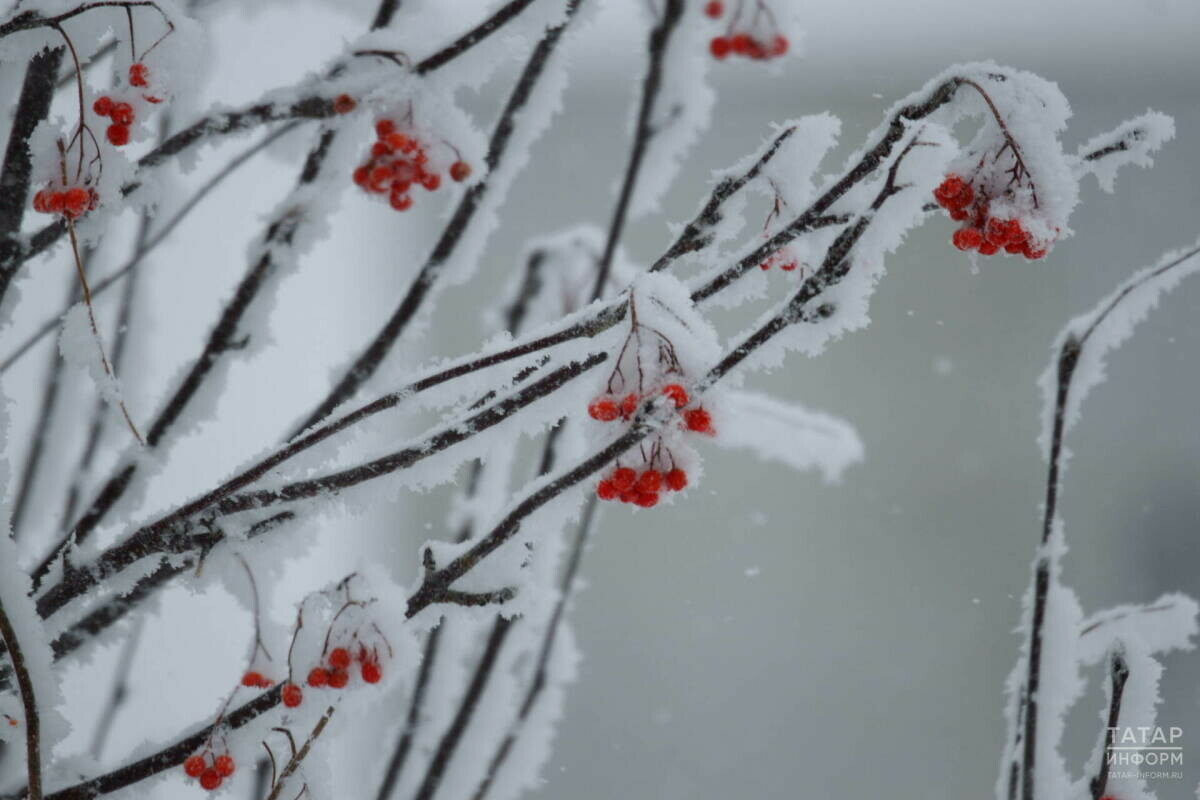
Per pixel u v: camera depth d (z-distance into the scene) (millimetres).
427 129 1675
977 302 5863
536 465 1784
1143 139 1631
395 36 1681
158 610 1685
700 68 1758
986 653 4184
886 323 5883
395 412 1623
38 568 1662
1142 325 5324
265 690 1613
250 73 1879
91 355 1619
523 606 1611
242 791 1701
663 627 4273
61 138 1628
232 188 1920
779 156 1631
